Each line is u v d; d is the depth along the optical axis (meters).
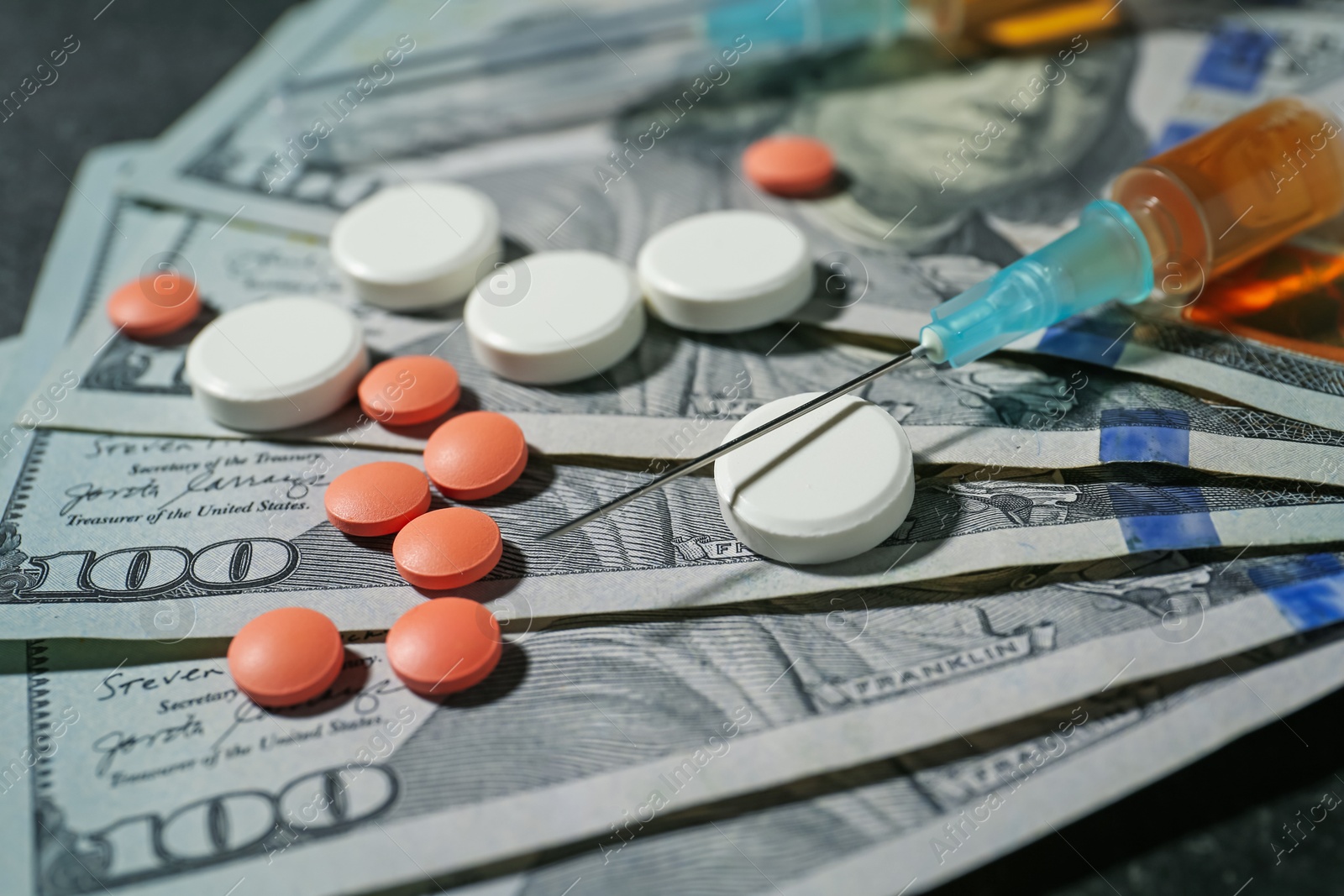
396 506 1.08
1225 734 0.89
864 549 1.02
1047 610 0.98
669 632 0.99
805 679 0.95
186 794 0.90
